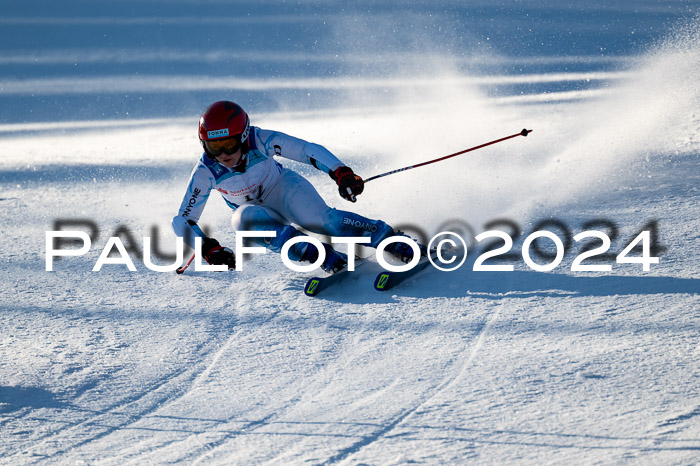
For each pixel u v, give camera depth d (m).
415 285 16.17
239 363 12.62
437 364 12.02
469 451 9.18
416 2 107.94
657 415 9.68
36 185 32.38
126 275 18.06
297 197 16.77
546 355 11.91
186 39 104.75
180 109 65.06
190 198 16.28
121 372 12.41
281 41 99.88
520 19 93.81
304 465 9.12
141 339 13.84
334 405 10.82
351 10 108.69
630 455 8.78
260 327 14.27
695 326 12.52
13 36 110.25
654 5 96.12
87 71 88.62
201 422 10.57
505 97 55.97
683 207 19.86
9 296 16.56
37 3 133.38
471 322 13.76
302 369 12.24
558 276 15.70
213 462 9.39
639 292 14.34
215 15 118.81
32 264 19.28
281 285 16.75
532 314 13.82
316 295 15.95
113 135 51.75
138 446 9.93
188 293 16.50
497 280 15.88
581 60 72.88
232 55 93.94
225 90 73.12
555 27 90.06
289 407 10.88
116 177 33.44
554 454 8.97
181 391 11.66
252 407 10.96
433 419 10.12
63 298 16.34
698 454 8.66
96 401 11.37
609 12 94.12
